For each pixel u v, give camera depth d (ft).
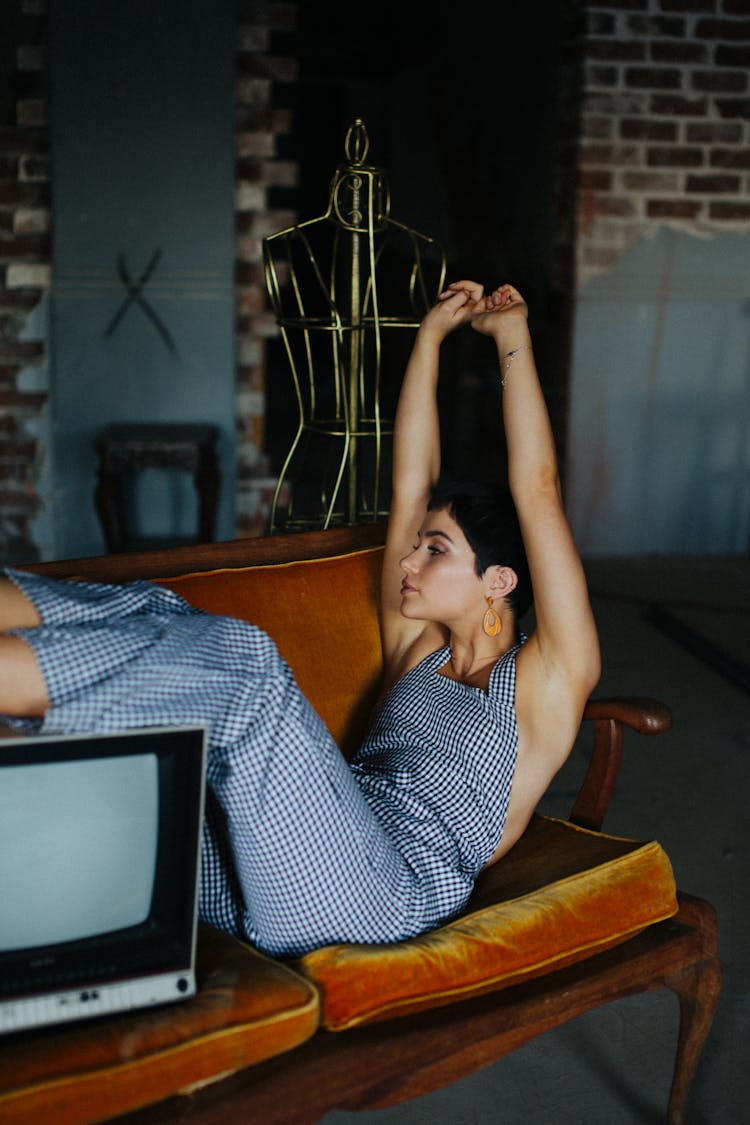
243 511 15.98
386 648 6.61
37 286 15.02
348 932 5.00
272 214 15.24
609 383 16.76
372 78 31.76
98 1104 4.03
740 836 9.13
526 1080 6.38
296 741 4.71
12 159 14.66
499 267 20.24
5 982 4.18
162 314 15.17
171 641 4.59
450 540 5.74
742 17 15.84
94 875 4.29
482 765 5.55
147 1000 4.33
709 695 12.07
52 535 15.76
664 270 16.51
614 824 9.27
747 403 17.11
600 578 16.19
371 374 29.25
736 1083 6.36
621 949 5.44
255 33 14.67
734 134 16.19
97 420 15.37
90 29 14.34
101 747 4.15
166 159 14.78
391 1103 4.79
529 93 18.40
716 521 17.49
